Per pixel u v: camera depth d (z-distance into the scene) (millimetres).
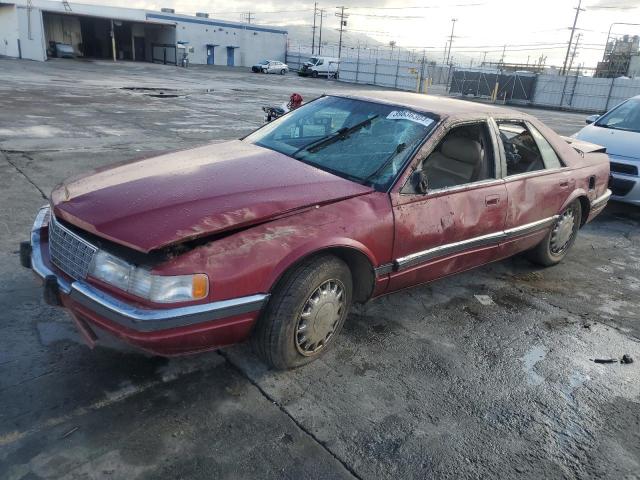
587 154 5047
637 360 3500
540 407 2924
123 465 2258
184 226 2426
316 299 2893
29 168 7062
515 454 2549
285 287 2732
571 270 5047
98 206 2625
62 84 22234
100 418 2518
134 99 18188
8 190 5934
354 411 2748
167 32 52500
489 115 3879
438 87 51688
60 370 2840
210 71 45969
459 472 2404
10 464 2205
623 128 7383
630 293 4613
